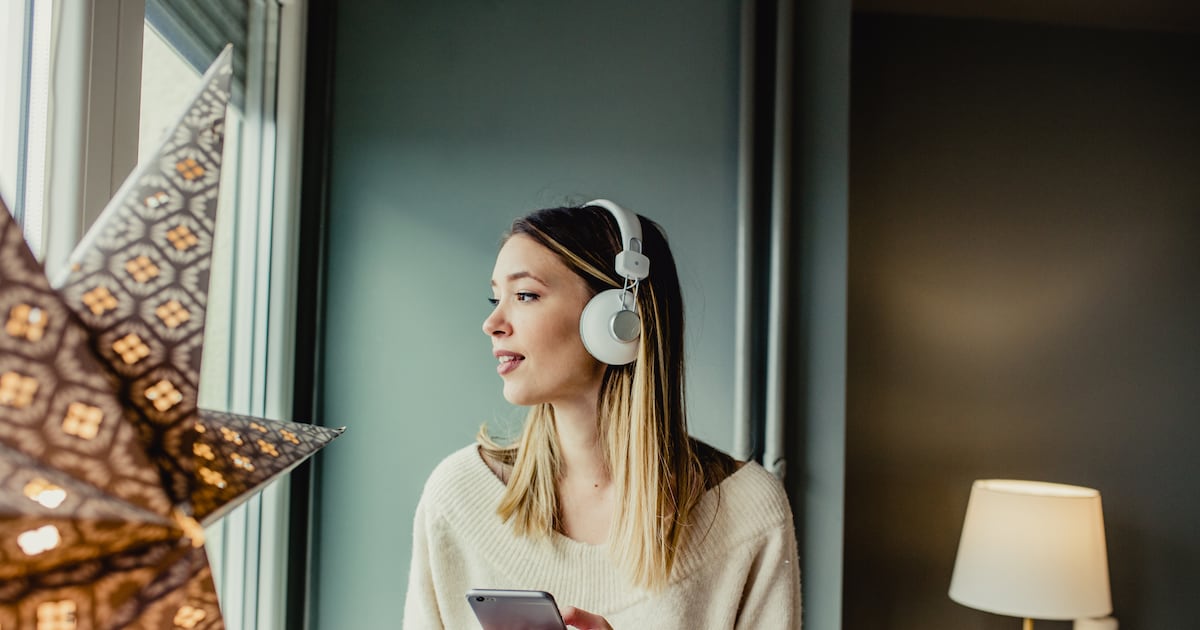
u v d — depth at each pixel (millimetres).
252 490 488
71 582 403
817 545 2141
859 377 2941
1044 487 2777
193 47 1576
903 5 2982
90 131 1097
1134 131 3098
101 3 1115
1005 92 3057
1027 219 3033
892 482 2928
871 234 2980
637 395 1426
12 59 1067
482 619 1170
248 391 1974
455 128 2172
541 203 2162
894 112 3016
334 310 2129
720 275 2170
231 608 1901
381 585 2094
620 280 1429
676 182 2182
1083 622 2684
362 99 2168
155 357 451
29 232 1071
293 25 2043
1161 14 3008
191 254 468
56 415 405
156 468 431
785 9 2178
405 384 2123
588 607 1431
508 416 2117
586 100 2189
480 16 2195
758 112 2213
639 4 2209
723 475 1529
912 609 2902
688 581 1437
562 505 1487
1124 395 3033
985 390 2979
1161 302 3068
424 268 2143
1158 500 3029
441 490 1536
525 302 1402
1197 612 3025
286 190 2020
